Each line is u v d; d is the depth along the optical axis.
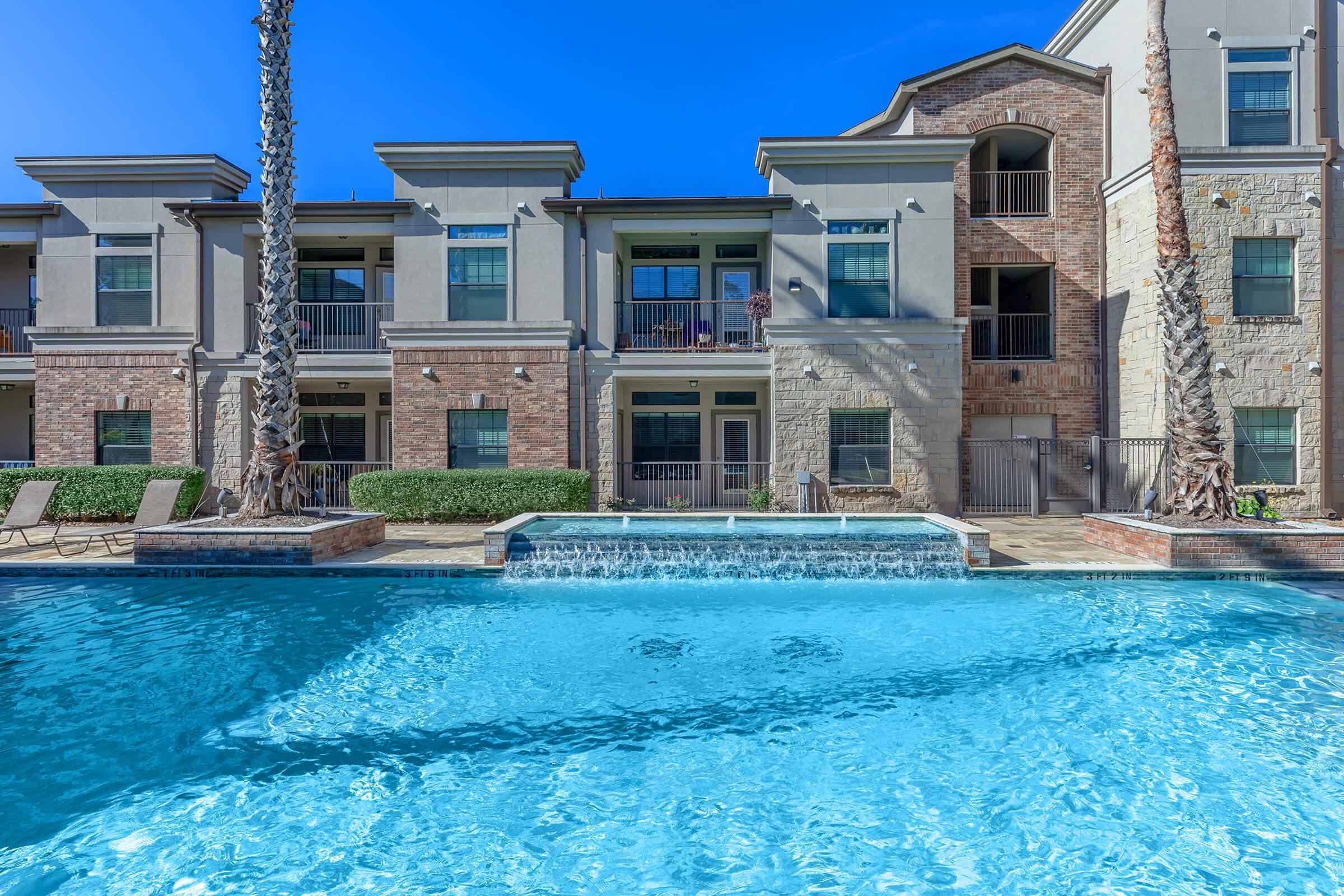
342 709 6.03
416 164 16.50
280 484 11.70
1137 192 16.30
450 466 16.70
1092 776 4.93
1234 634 7.86
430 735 5.58
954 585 9.91
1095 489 16.52
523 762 5.17
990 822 4.41
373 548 12.33
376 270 19.16
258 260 17.58
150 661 7.07
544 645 7.64
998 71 17.62
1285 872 3.88
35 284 19.62
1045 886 3.80
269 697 6.27
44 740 5.40
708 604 9.10
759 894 3.75
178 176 17.28
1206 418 11.32
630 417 19.08
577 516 13.49
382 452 19.56
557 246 16.58
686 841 4.23
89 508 16.28
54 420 17.25
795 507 16.08
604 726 5.73
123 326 17.12
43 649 7.41
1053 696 6.28
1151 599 9.17
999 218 17.72
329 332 19.06
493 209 16.66
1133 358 16.47
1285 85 15.51
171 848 4.12
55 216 17.34
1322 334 15.20
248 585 10.02
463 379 16.58
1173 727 5.66
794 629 8.16
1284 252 15.38
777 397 16.11
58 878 3.83
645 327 18.78
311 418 19.67
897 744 5.43
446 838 4.26
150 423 17.28
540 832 4.32
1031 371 17.66
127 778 4.89
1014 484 17.62
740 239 18.50
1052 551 11.92
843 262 16.23
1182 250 11.47
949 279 16.09
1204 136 15.54
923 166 16.14
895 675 6.80
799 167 16.23
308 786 4.82
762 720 5.86
